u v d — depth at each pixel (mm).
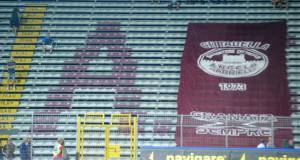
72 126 53281
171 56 59781
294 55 58844
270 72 57281
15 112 55469
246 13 63344
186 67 58469
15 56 60500
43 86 57969
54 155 41688
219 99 55250
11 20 62281
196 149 40750
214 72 57688
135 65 59344
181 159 40812
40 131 53188
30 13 64812
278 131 49875
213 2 64625
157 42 61219
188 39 61000
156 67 59000
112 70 59062
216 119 50969
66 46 61281
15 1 66188
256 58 58344
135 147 43156
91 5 65375
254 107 54375
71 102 56406
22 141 49438
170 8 64438
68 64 59781
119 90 57281
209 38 60719
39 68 59438
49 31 62938
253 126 50562
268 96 55375
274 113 53844
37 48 61219
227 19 62906
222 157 40688
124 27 63000
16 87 57844
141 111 55250
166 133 52562
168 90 56969
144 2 65375
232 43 59844
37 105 56094
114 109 55688
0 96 57062
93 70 59125
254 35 60562
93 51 60844
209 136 50312
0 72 59219
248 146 49812
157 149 40938
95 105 56000
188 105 54938
